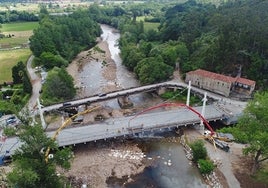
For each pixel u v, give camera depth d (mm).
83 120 98938
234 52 117812
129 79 139625
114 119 92875
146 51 150750
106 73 147750
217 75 112688
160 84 120188
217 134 84438
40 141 47062
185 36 158250
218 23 168500
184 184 68500
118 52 189625
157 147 83812
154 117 93812
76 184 68000
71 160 73875
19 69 121812
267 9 180125
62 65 145000
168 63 138250
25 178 42656
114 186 67875
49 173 47812
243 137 62531
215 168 71125
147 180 70000
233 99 107625
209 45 134625
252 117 63438
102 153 80250
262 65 113812
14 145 77062
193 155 76750
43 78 127312
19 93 111062
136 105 112625
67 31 180000
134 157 78875
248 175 68188
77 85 130625
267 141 57125
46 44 153875
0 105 100188
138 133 88812
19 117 48625
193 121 90312
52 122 95188
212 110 98000
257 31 121000
